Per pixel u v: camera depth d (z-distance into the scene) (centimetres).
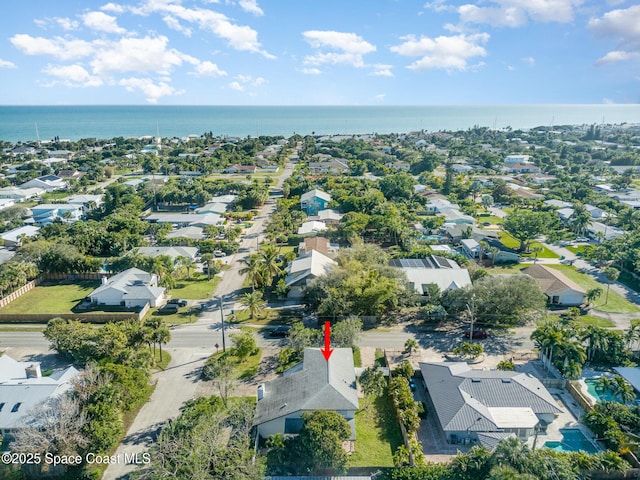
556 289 9250
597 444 5319
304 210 16588
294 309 9081
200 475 4238
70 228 13575
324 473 4744
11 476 4712
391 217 13662
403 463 4825
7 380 6050
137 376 6009
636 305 9206
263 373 6812
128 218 14288
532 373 6775
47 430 4844
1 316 8650
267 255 9662
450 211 15650
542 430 5544
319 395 5456
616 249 11388
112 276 10712
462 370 6250
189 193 17712
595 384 6475
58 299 9681
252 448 5100
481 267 11338
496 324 8375
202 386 6475
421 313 8912
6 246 12888
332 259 10850
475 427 5231
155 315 8856
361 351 7469
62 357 7294
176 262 11006
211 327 8344
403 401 5750
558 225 14662
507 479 4006
